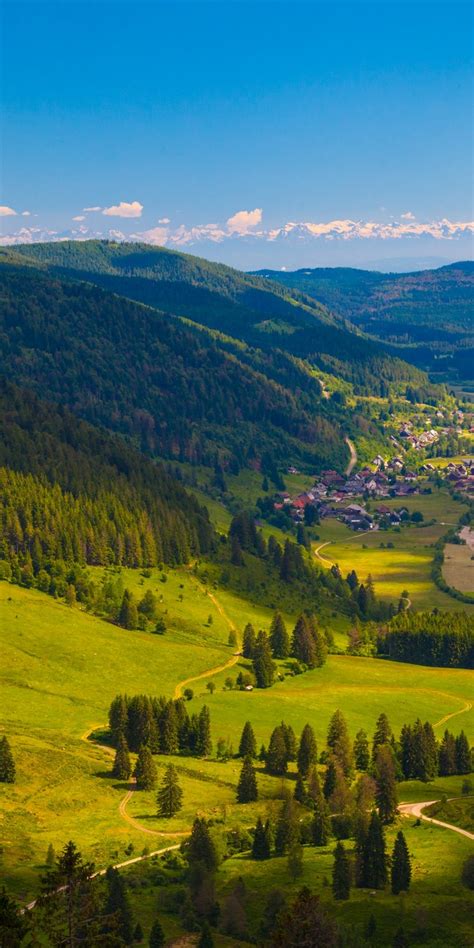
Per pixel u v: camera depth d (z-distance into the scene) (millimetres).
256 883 175000
